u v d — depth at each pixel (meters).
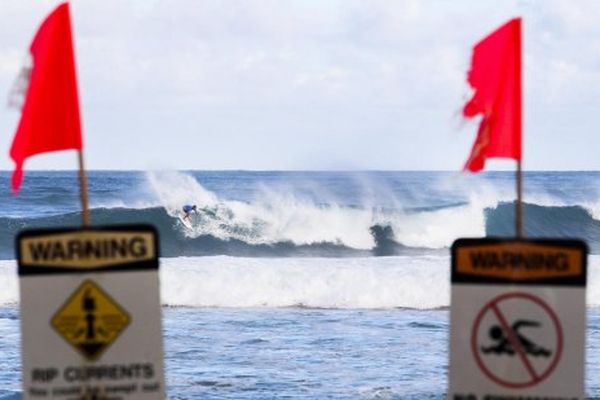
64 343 21.97
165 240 140.75
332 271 86.56
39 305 21.97
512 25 23.20
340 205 140.88
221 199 145.88
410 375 53.09
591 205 149.12
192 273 85.56
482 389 22.19
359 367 55.16
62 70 22.92
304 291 83.50
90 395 21.98
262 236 139.62
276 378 52.19
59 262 21.97
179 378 52.16
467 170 23.53
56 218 143.75
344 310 80.06
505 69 23.19
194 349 60.75
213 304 82.56
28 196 192.50
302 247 138.75
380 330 68.75
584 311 21.88
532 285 22.03
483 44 23.42
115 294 22.05
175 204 142.50
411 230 140.50
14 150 22.98
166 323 71.81
